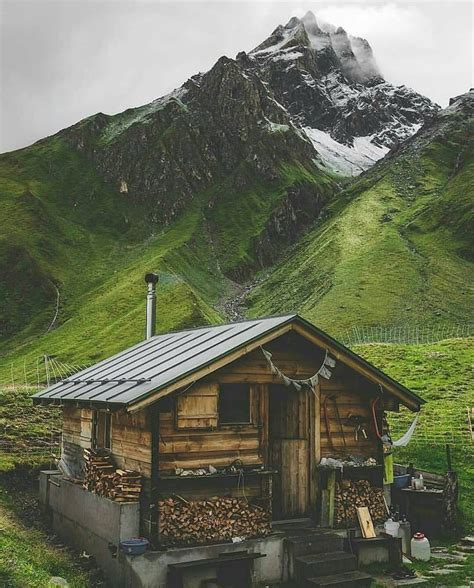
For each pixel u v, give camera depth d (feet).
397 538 54.44
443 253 553.64
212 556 47.14
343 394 58.39
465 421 109.60
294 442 57.00
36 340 529.04
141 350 68.90
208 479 49.90
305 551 49.42
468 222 592.60
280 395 58.90
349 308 455.63
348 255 608.19
